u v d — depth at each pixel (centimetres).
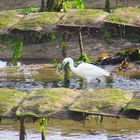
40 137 1622
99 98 1186
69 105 1178
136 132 1659
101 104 1161
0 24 1866
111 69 2275
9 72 2294
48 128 1697
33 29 1828
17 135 1653
